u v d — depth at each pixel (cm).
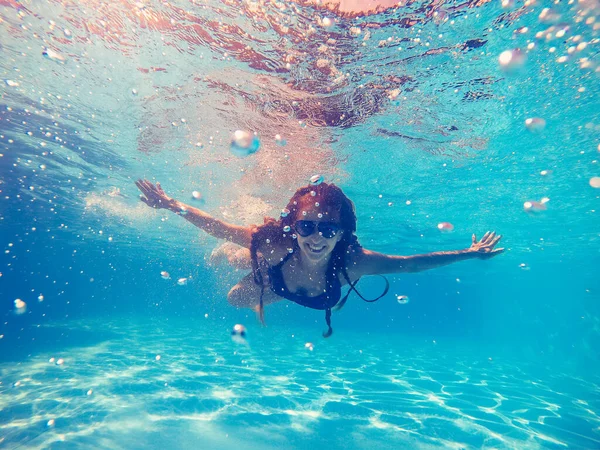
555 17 150
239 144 101
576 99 204
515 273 902
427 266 129
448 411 232
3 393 219
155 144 292
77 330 587
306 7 153
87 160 347
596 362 602
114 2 165
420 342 900
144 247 872
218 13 163
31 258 1422
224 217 444
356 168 305
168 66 200
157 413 193
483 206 394
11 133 309
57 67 213
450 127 238
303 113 226
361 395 260
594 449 183
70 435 161
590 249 566
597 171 287
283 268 128
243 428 180
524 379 400
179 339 559
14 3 171
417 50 172
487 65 180
